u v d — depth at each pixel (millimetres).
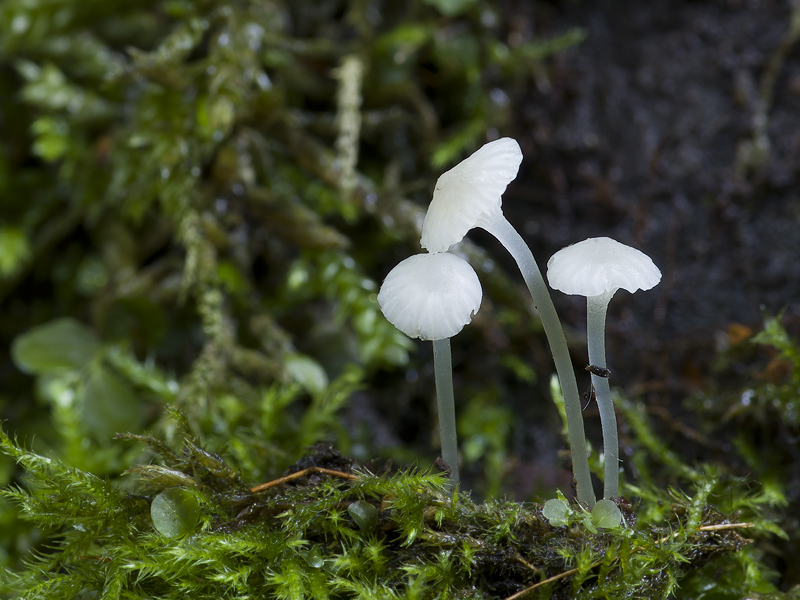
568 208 164
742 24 160
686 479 136
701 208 157
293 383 149
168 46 147
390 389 164
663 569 114
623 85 165
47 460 116
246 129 154
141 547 113
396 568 113
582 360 158
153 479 116
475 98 165
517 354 161
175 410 120
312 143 158
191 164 149
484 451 157
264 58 160
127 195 159
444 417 118
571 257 111
